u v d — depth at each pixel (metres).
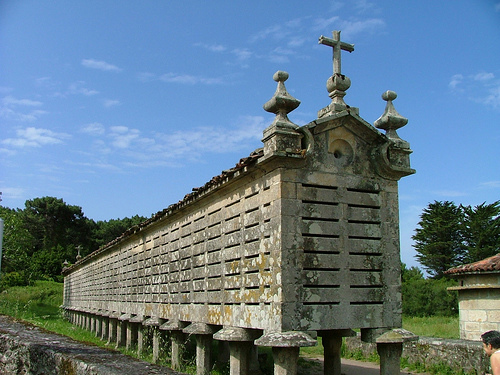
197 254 12.51
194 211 12.91
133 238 18.94
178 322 13.58
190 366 13.82
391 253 9.24
